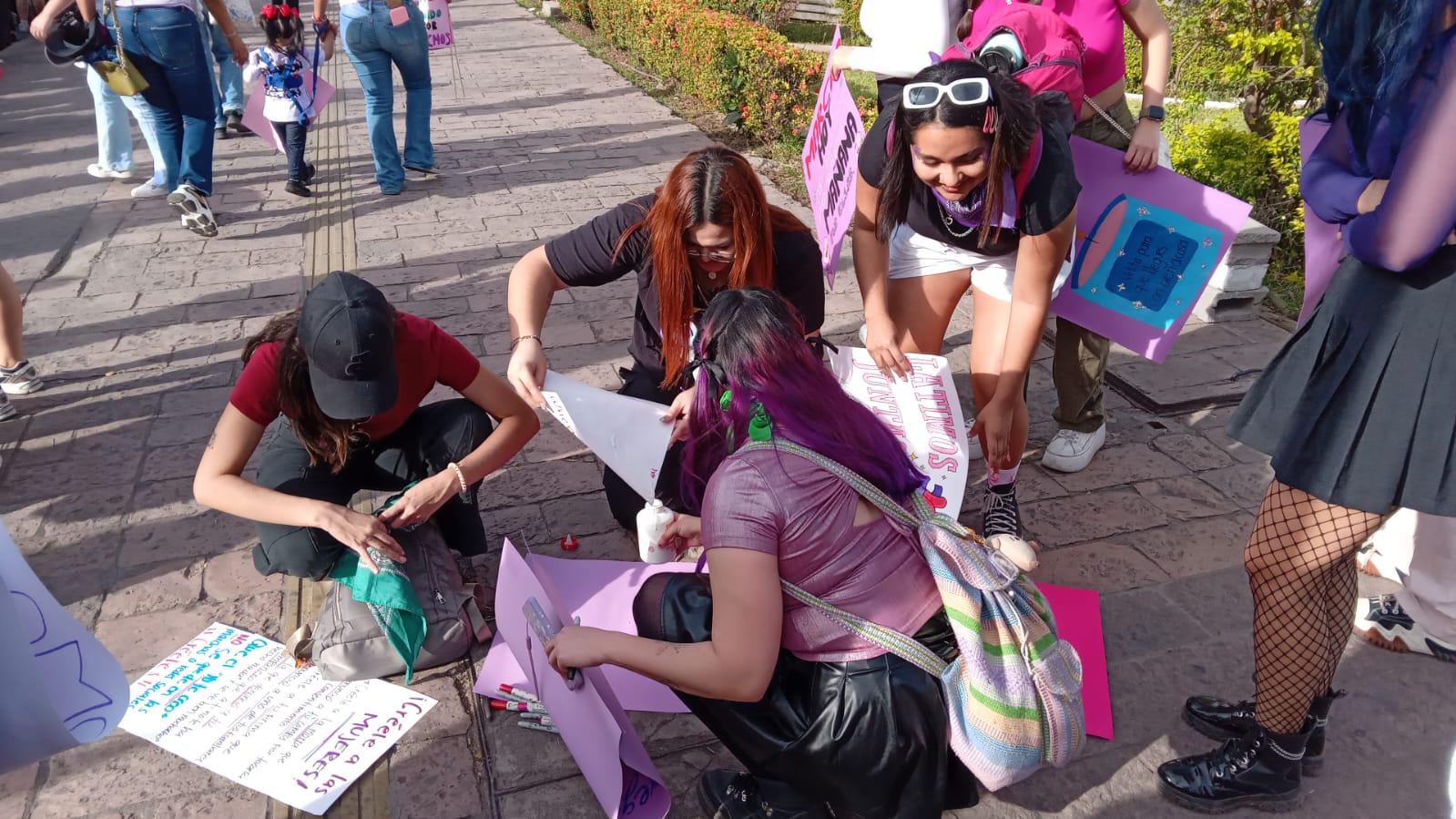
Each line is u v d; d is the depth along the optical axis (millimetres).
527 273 2928
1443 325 1854
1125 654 2844
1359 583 3115
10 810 2354
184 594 3064
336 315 2352
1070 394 3645
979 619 1962
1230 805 2354
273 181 7152
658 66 10602
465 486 2746
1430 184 1705
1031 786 2432
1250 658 2830
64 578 3123
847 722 1960
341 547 2701
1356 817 2352
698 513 2904
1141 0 3387
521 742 2541
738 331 1942
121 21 5621
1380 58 1786
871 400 2896
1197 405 4145
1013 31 2953
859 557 1949
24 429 3939
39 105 9797
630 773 2320
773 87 7934
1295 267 5551
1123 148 3559
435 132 8602
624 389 3225
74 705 1993
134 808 2357
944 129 2375
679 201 2557
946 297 3152
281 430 2912
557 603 2500
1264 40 5926
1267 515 2199
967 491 3615
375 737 2551
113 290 5273
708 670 1882
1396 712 2643
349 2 6320
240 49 6457
